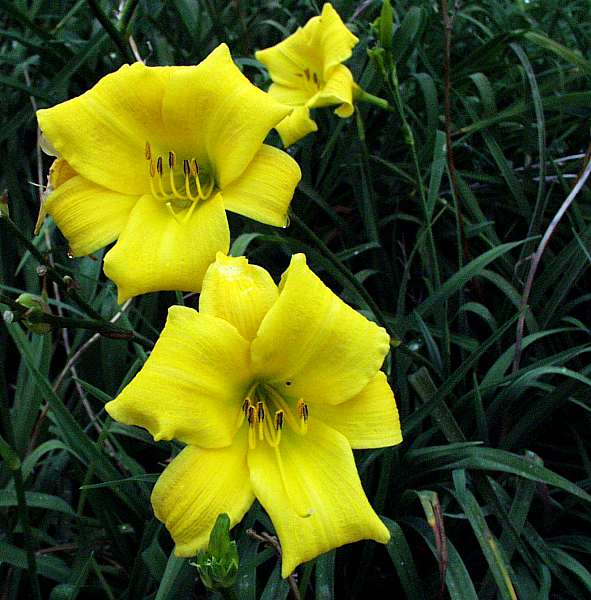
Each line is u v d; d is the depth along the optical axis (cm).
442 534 38
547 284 49
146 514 41
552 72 61
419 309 46
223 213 36
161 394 31
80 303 37
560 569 41
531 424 44
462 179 55
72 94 60
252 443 33
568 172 56
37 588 39
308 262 52
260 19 67
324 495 33
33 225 54
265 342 33
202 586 41
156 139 38
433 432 43
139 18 60
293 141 47
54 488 45
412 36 56
